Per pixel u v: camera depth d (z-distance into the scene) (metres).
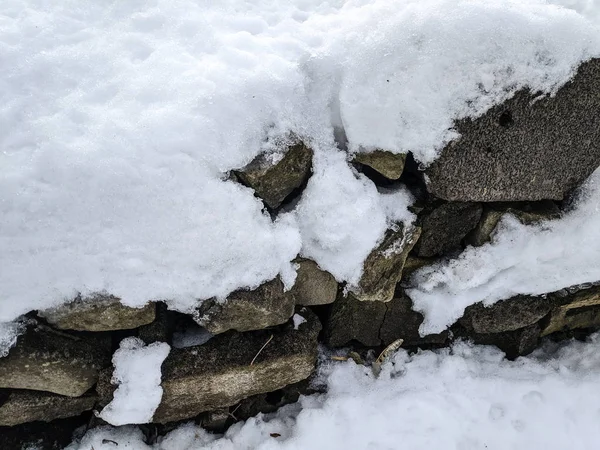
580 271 1.09
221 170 0.87
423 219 1.02
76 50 0.93
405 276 1.09
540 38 0.89
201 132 0.85
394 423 1.06
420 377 1.12
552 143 0.96
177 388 0.96
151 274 0.86
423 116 0.90
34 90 0.88
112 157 0.83
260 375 1.00
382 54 0.91
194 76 0.89
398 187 1.01
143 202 0.84
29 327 0.86
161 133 0.85
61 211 0.82
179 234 0.85
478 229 1.06
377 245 0.97
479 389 1.12
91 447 0.98
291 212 0.95
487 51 0.88
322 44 0.95
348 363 1.12
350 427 1.05
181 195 0.85
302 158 0.92
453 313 1.10
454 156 0.93
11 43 0.91
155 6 1.00
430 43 0.89
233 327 0.95
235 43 0.94
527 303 1.14
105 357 0.93
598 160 1.00
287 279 0.96
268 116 0.89
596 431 1.09
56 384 0.91
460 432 1.07
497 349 1.20
